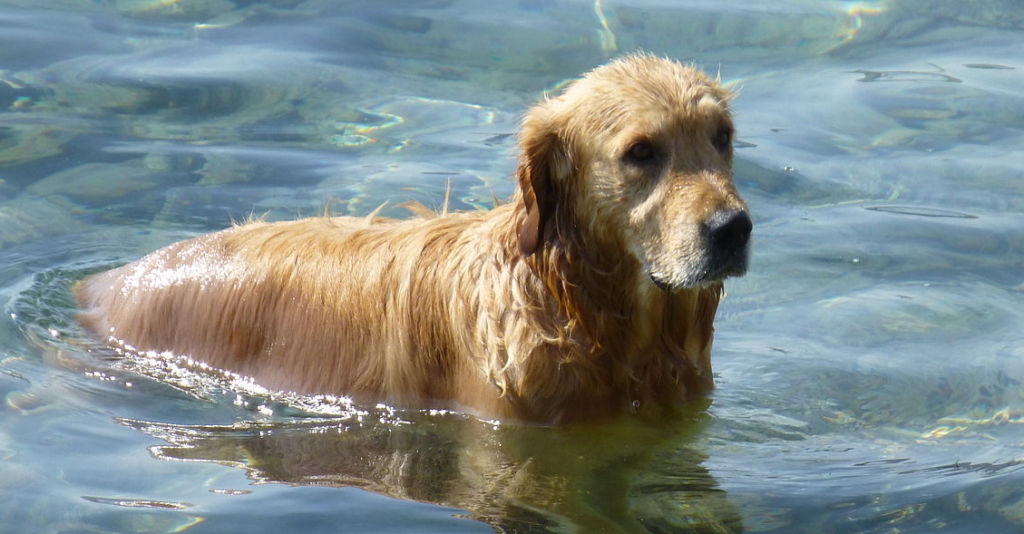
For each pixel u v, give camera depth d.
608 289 9.80
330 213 13.50
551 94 16.83
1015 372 10.56
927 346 11.13
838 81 17.64
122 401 10.52
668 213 9.16
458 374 10.37
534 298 9.93
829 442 9.55
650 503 8.55
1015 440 9.38
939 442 9.45
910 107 16.73
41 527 8.10
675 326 10.12
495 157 15.11
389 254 10.95
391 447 9.69
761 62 18.22
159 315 11.70
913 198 14.25
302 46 18.62
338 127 16.03
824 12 20.38
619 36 19.02
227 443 9.73
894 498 8.46
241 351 11.30
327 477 9.05
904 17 20.23
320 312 11.06
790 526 8.12
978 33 19.61
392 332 10.65
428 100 16.81
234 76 17.45
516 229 9.99
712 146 9.45
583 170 9.65
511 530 8.12
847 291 12.23
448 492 8.80
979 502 8.32
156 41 18.77
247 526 8.14
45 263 12.84
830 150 15.48
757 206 14.03
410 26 19.52
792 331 11.55
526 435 9.87
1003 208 13.96
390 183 14.29
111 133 15.67
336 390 10.85
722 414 10.12
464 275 10.34
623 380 10.06
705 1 20.81
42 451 9.34
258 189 14.22
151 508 8.41
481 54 18.34
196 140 15.59
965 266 12.66
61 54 18.08
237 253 11.76
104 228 13.44
